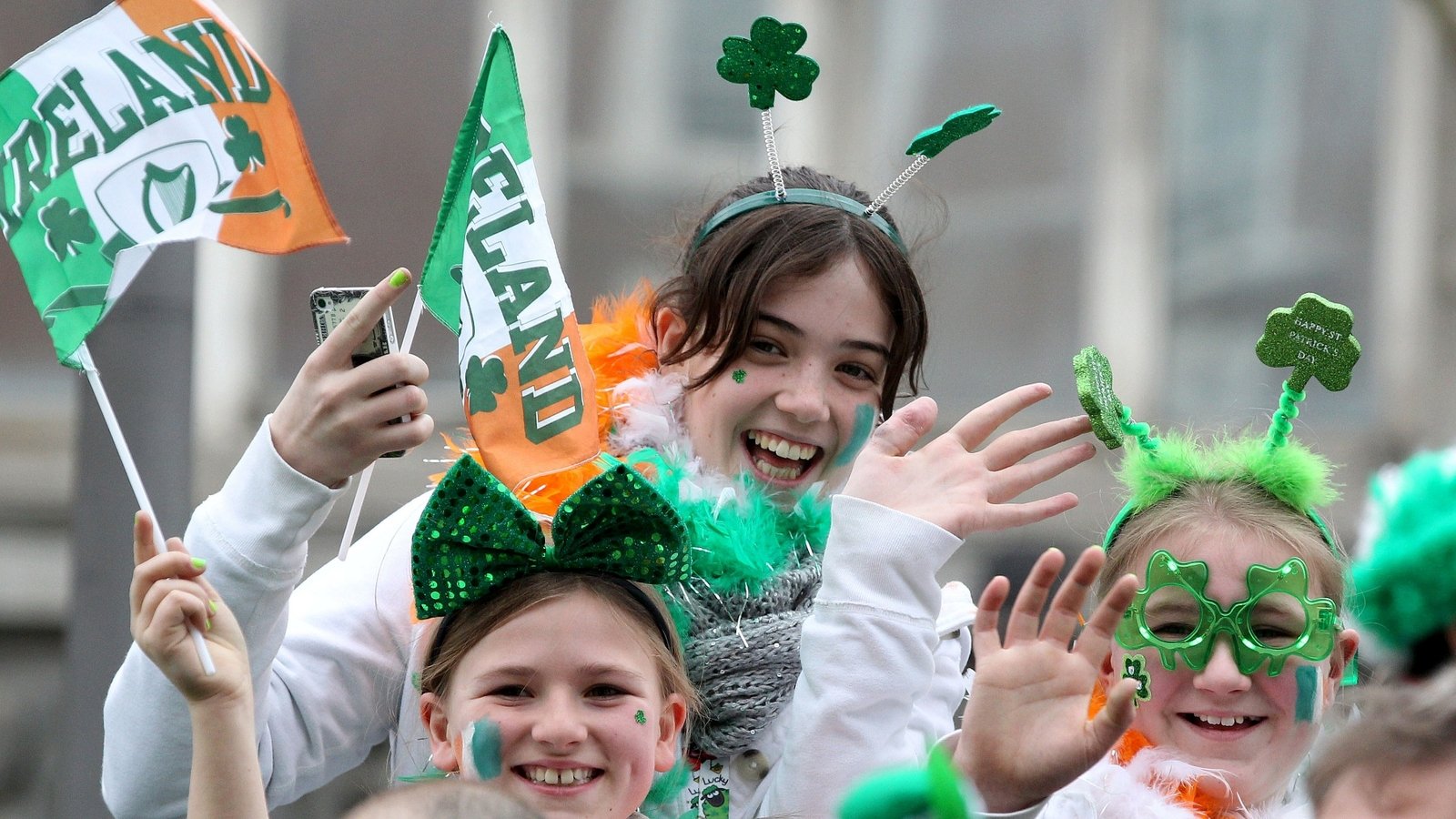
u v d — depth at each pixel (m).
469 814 7.65
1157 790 10.46
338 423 9.52
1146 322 28.73
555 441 10.30
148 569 9.14
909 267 11.72
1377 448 29.19
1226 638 10.63
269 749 10.34
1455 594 9.64
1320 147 29.38
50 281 9.76
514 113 10.50
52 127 9.87
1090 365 11.07
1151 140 28.78
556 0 27.17
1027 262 28.45
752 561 11.04
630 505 10.26
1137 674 10.75
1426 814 7.17
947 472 10.67
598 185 27.38
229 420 26.03
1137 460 11.51
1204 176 29.08
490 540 10.17
